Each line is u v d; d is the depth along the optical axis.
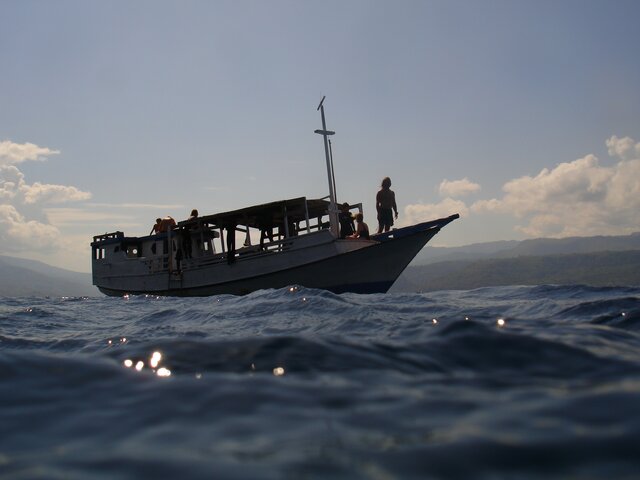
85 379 2.60
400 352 3.25
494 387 2.44
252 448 1.65
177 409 2.10
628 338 3.80
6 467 1.54
